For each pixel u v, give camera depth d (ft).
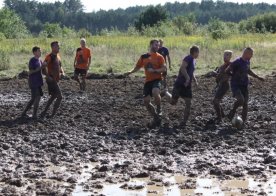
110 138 41.78
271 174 32.55
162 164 34.76
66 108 55.01
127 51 117.19
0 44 140.97
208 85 72.38
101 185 30.42
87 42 143.64
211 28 212.02
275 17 252.01
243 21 262.88
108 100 60.85
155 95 45.42
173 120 48.19
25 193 29.22
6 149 38.60
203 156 36.58
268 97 61.21
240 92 45.19
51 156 36.88
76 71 68.59
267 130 43.68
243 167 33.91
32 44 143.23
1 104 58.54
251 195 28.76
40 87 49.01
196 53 45.73
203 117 49.42
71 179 31.48
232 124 44.47
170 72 87.71
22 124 46.60
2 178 31.96
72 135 42.78
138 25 287.69
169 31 201.05
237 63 45.03
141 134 42.93
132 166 34.24
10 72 90.17
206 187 30.25
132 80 80.43
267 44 130.41
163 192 29.50
